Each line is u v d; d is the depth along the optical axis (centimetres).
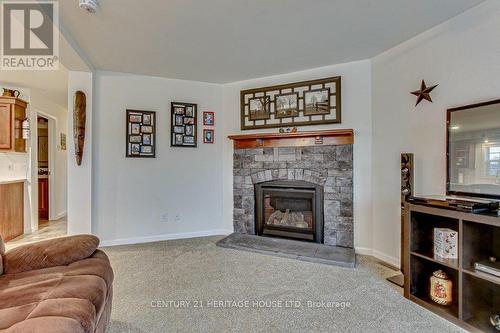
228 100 402
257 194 381
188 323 181
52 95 464
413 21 233
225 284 238
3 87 407
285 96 362
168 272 264
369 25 241
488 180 192
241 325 179
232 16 226
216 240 371
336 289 229
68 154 326
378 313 193
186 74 366
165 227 378
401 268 259
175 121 382
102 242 348
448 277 201
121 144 357
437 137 239
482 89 204
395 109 284
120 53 299
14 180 400
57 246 174
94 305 129
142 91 366
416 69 260
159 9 213
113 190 354
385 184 297
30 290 135
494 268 168
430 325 180
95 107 344
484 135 196
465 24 217
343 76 330
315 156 343
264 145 372
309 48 289
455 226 212
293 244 338
